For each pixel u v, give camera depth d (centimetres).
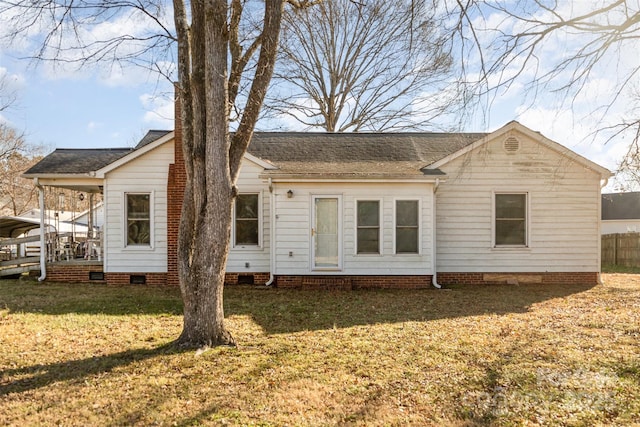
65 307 901
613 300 987
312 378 486
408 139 1509
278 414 398
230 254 1248
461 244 1261
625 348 592
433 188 1185
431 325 741
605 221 2992
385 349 596
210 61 577
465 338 652
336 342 630
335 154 1383
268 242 1248
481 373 503
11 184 3559
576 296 1051
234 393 443
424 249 1188
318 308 898
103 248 1316
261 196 1250
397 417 395
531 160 1262
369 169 1213
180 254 611
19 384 466
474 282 1255
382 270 1187
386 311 868
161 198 1273
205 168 594
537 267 1262
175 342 604
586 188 1262
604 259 2208
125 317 802
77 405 415
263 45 624
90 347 603
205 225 593
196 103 598
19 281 1343
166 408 409
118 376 489
